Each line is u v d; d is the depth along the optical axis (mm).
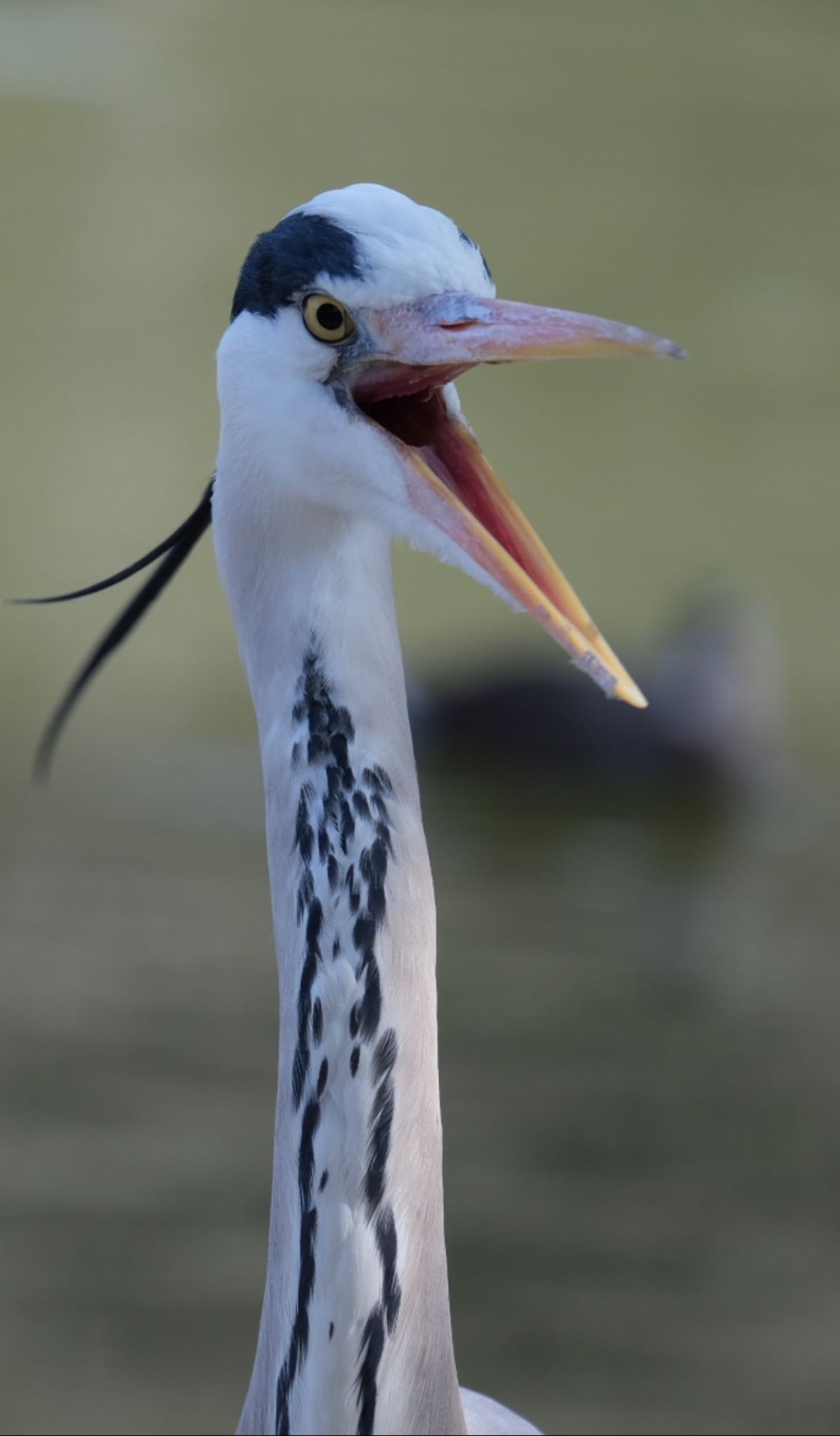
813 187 31109
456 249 4555
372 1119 4398
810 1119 9922
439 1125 4516
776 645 16609
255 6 45281
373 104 35594
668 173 31484
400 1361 4387
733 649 15102
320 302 4535
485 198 29172
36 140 31516
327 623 4562
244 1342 8188
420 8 46719
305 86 37031
